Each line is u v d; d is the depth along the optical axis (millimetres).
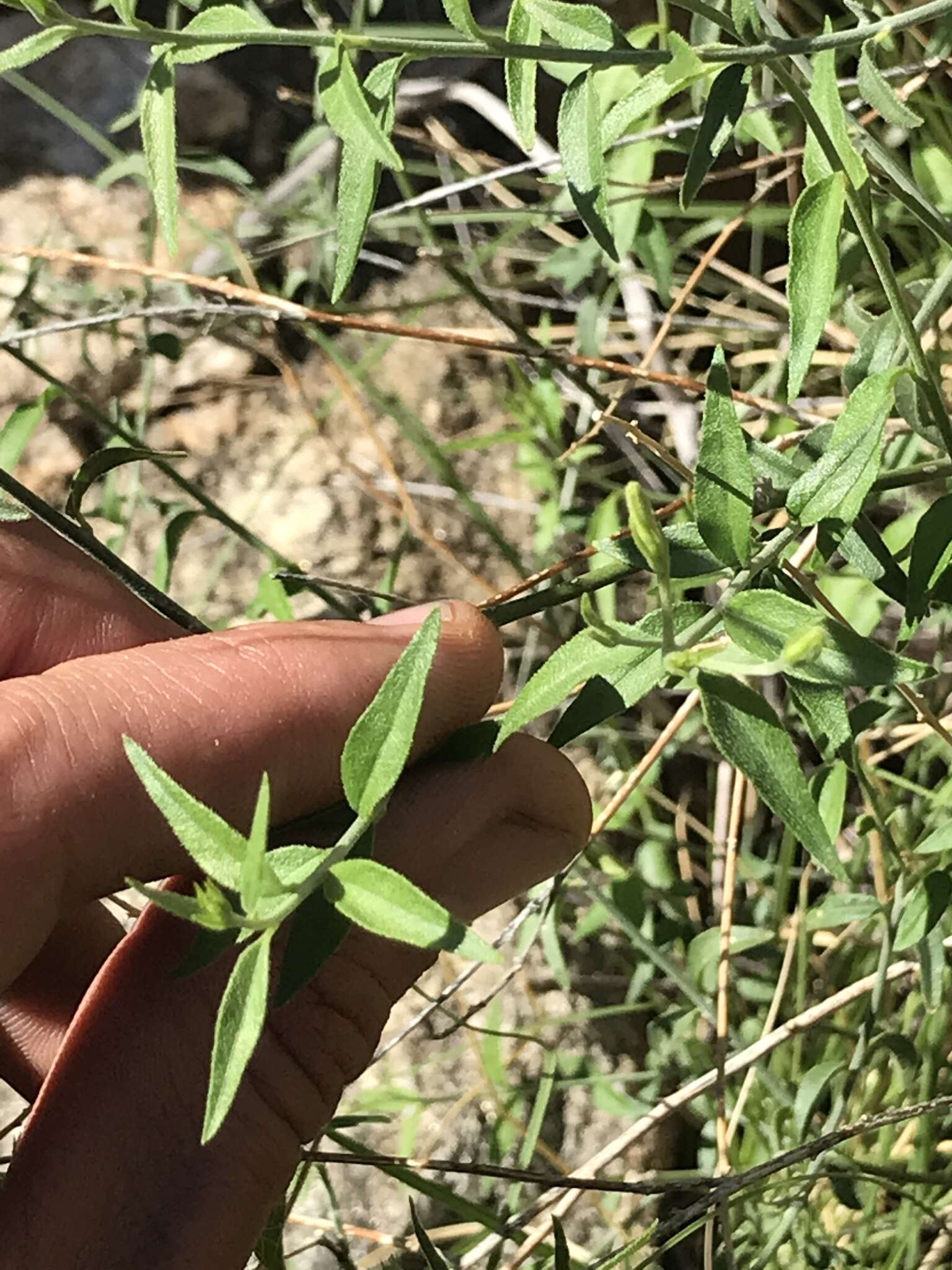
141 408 441
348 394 435
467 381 512
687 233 432
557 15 193
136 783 225
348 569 483
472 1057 429
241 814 238
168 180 194
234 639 248
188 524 335
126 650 260
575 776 279
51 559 295
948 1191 362
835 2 406
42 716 222
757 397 364
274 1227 268
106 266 339
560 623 454
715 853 434
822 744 221
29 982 326
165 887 263
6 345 315
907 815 384
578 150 198
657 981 445
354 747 165
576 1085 423
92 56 522
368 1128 417
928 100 357
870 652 172
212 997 252
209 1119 148
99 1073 250
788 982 417
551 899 338
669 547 198
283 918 156
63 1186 243
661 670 178
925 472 236
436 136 482
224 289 324
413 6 490
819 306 181
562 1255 246
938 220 229
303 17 501
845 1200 306
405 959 269
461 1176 410
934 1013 348
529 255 487
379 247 525
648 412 472
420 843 258
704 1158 403
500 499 491
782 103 280
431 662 165
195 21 187
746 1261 375
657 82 196
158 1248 241
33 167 521
